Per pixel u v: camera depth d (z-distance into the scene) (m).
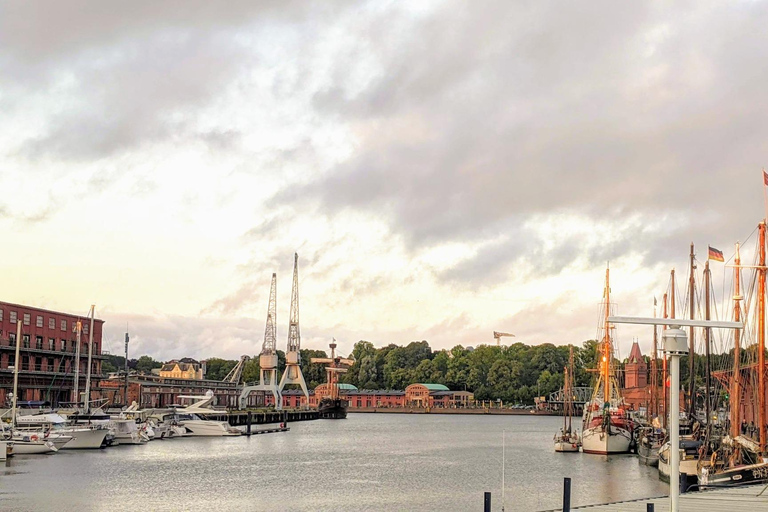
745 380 93.75
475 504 72.69
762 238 77.06
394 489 82.62
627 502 49.44
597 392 160.00
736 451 74.69
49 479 85.38
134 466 99.88
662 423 139.12
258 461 110.94
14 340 154.38
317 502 73.38
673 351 28.34
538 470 102.56
